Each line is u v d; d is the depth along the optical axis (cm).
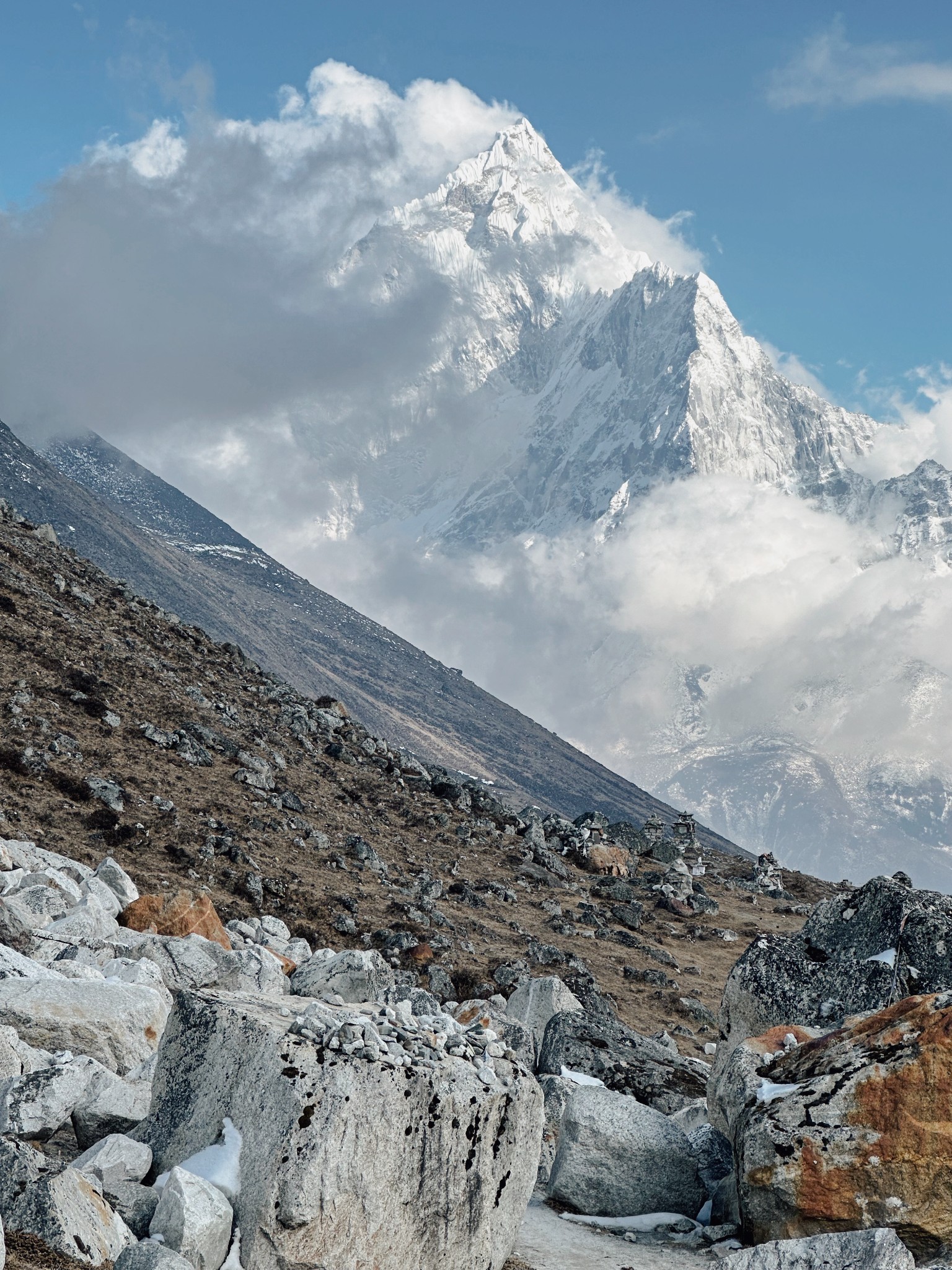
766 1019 1867
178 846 5381
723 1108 1602
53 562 9506
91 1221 1041
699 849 11312
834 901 1972
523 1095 1284
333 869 6078
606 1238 1487
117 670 7600
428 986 4766
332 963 2672
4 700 6238
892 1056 1365
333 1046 1150
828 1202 1327
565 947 6088
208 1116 1155
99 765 6031
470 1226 1202
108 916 2538
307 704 9544
